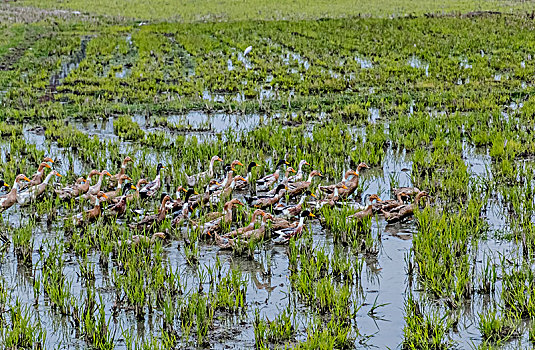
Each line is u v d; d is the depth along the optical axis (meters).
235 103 27.73
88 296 11.22
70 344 10.41
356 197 17.11
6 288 12.17
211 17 59.25
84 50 41.91
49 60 38.06
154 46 41.53
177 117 26.39
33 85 31.38
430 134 22.64
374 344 10.35
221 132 23.58
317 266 12.51
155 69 35.09
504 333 10.38
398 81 31.91
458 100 27.47
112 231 14.25
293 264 12.92
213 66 35.91
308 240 13.86
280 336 10.48
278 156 20.52
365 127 24.52
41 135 23.53
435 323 10.43
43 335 10.34
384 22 50.16
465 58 37.62
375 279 12.49
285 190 16.72
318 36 45.09
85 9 66.75
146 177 18.58
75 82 32.06
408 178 18.55
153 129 24.47
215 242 14.16
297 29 48.06
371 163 19.70
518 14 52.94
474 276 12.35
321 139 21.78
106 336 10.45
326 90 30.45
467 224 14.30
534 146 20.36
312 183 17.83
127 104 27.86
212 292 11.95
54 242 14.18
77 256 13.57
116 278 12.18
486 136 21.59
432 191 16.89
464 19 50.41
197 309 10.96
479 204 15.52
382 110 26.69
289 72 34.50
